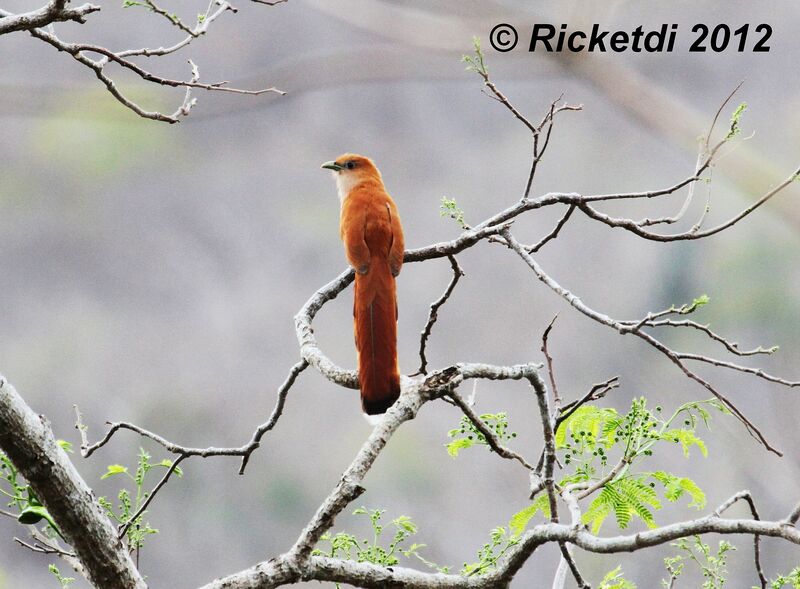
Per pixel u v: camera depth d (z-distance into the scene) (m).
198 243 25.12
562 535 3.28
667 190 4.33
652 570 12.23
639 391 18.77
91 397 22.00
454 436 4.06
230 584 3.21
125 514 3.60
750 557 13.13
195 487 18.30
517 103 25.17
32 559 16.30
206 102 8.21
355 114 26.39
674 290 19.56
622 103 6.70
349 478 3.29
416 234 24.77
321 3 7.30
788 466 14.74
